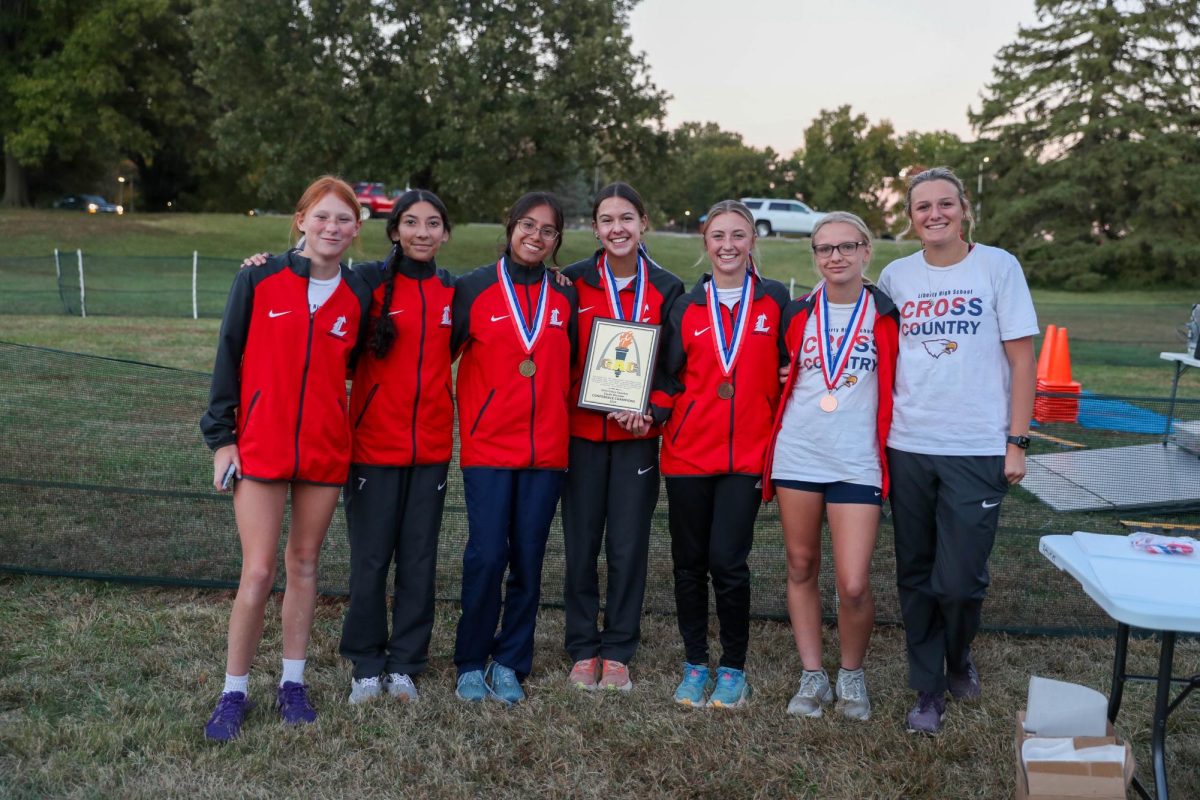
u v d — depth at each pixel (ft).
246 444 10.25
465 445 11.37
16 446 19.12
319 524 10.70
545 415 11.18
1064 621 13.91
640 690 11.74
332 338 10.41
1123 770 8.17
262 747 10.14
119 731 10.25
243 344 10.32
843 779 9.84
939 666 10.91
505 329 11.08
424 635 11.69
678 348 11.28
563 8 84.74
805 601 11.39
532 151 86.94
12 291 59.21
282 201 106.93
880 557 15.38
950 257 10.59
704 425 11.08
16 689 11.09
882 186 204.13
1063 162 109.29
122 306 54.90
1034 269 108.37
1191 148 106.63
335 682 11.72
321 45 82.74
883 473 10.84
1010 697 11.66
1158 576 8.50
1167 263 105.50
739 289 11.21
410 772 9.86
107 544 15.48
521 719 10.89
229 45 81.61
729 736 10.68
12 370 22.79
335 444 10.60
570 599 12.12
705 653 11.77
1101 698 8.62
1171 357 21.39
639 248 11.80
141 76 111.14
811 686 11.35
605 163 93.91
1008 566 15.66
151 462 18.93
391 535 11.31
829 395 10.73
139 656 12.09
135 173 160.04
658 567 15.44
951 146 119.24
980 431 10.39
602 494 11.84
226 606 13.71
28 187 131.44
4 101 108.37
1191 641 13.57
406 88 79.71
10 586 14.20
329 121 80.94
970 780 9.91
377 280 10.95
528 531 11.40
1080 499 18.33
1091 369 41.96
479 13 83.41
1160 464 20.18
